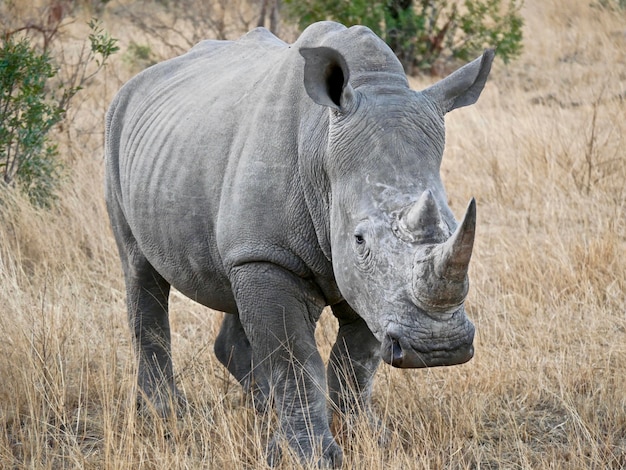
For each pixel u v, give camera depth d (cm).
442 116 1215
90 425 1520
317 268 1293
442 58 4197
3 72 2359
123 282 2117
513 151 2816
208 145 1397
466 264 1002
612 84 3725
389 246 1088
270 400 1351
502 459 1399
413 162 1137
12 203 2288
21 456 1421
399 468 1280
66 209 2409
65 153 2759
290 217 1284
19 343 1611
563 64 4097
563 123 3000
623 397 1529
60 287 2000
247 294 1308
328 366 1430
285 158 1292
